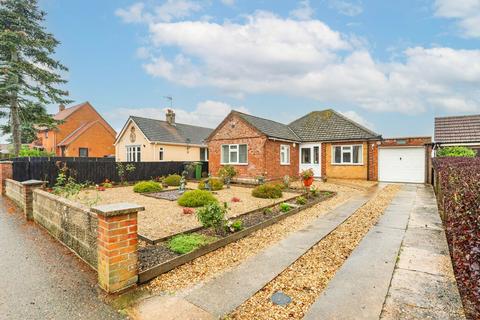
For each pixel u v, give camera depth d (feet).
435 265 13.76
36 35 67.00
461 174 17.79
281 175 60.64
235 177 59.41
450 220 15.14
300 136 68.54
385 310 9.93
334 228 21.11
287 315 9.80
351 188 45.88
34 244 17.03
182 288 11.75
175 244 15.97
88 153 110.52
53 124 76.84
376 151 57.36
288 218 24.47
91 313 9.86
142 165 58.85
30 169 42.32
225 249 16.57
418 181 54.13
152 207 28.89
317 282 12.32
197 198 29.58
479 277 8.07
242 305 10.44
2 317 9.55
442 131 65.26
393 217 24.41
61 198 17.94
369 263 14.15
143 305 10.41
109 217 11.02
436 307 10.03
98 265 11.84
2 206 29.04
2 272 13.05
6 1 61.98
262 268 13.75
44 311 9.93
